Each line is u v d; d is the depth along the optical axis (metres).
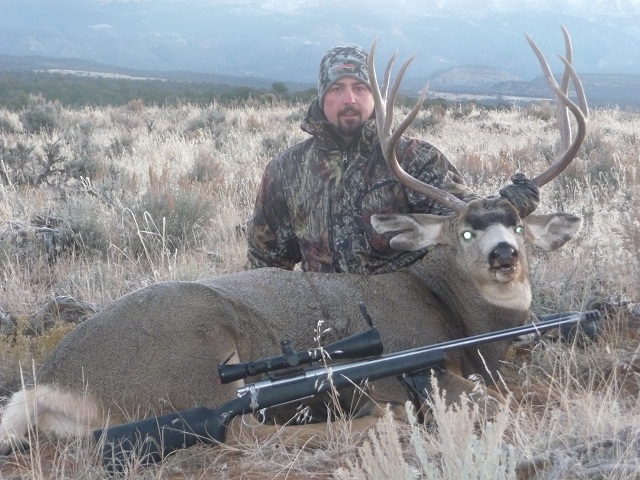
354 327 2.34
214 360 2.16
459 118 11.53
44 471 1.97
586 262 3.14
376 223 2.48
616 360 2.40
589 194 4.18
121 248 3.87
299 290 2.36
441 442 1.64
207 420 1.99
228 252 3.74
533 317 2.60
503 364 2.56
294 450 2.02
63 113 11.25
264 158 6.46
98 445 1.95
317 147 2.75
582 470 1.61
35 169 5.79
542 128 9.75
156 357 2.12
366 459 1.57
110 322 2.15
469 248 2.40
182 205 4.13
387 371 2.12
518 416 1.93
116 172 5.47
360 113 2.69
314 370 2.08
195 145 7.32
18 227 3.94
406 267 2.54
